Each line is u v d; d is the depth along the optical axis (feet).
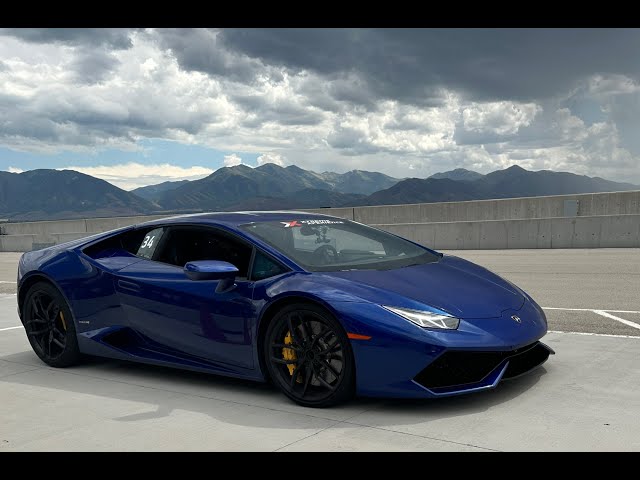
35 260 15.87
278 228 13.28
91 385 13.56
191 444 9.70
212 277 11.82
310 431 10.05
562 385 12.05
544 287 27.20
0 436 10.44
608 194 58.29
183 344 13.16
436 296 11.24
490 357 10.84
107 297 14.30
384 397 10.64
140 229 14.78
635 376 12.54
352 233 14.14
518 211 63.00
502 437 9.47
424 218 67.67
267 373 11.99
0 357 16.69
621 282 27.91
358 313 10.62
